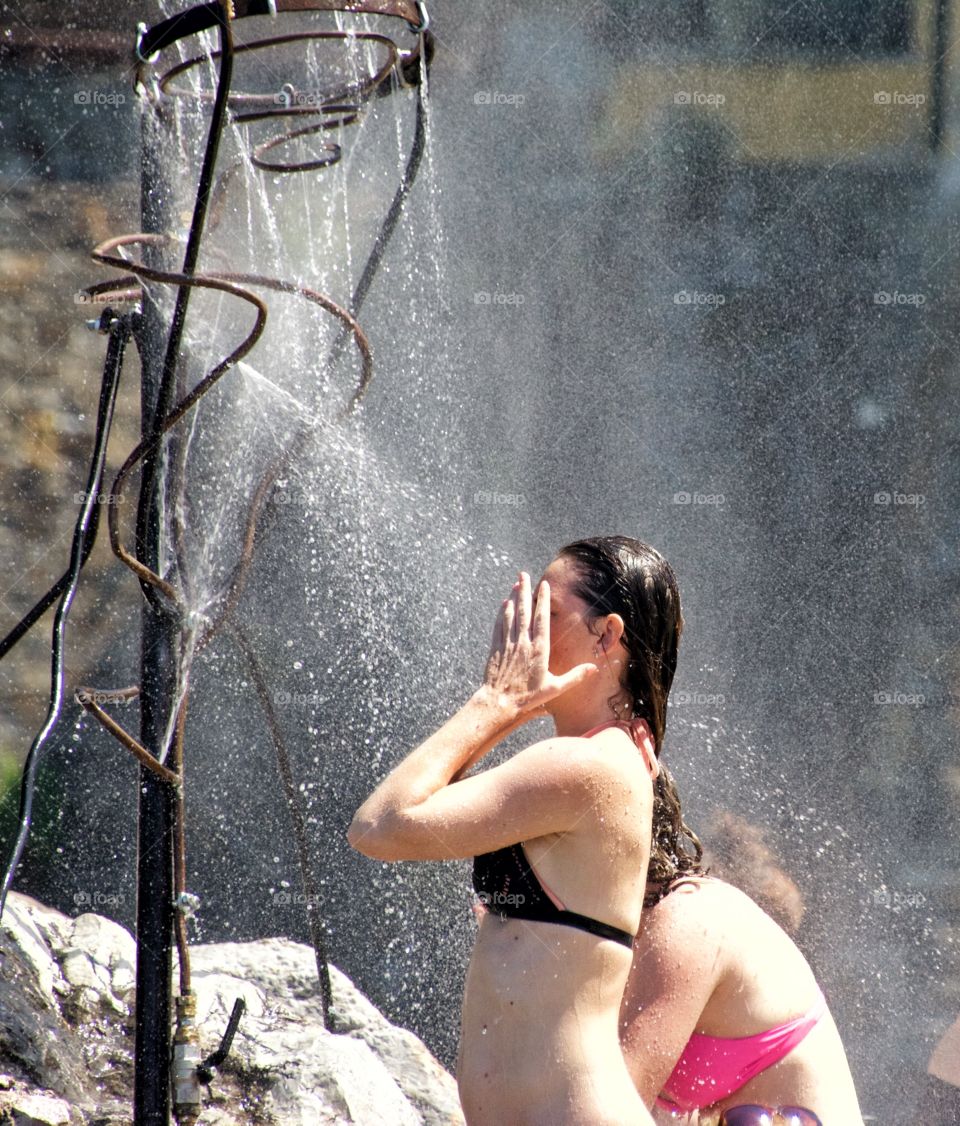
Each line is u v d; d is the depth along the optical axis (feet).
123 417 76.69
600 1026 22.07
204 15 25.00
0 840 65.05
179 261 27.84
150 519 26.61
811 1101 24.25
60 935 36.04
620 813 22.50
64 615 26.45
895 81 88.43
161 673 26.71
